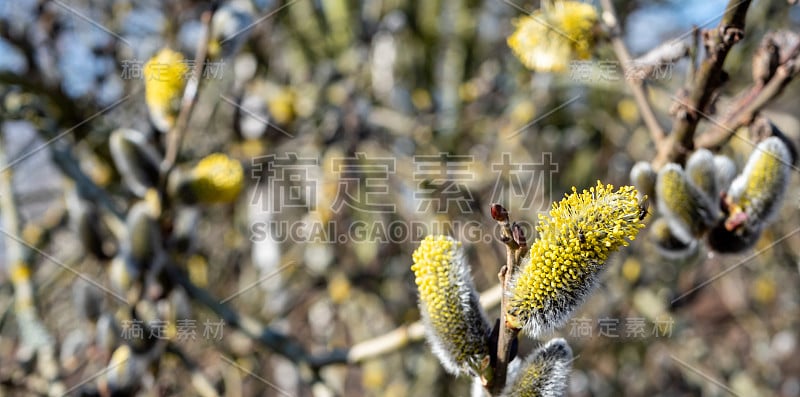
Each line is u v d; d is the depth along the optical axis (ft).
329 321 2.89
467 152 2.44
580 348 2.59
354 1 2.56
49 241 2.13
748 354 3.53
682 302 2.49
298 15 2.54
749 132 1.25
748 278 3.27
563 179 2.53
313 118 2.37
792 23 2.15
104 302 1.56
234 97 2.28
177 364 1.84
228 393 2.28
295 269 2.53
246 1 1.46
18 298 1.68
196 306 2.02
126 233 1.49
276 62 2.78
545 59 1.32
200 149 2.33
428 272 1.04
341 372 2.60
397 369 2.77
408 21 2.56
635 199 0.98
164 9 2.33
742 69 2.25
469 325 1.04
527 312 1.00
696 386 2.90
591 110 2.50
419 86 2.60
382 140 2.54
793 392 3.48
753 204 1.22
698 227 1.23
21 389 1.59
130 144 1.47
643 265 2.43
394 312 2.56
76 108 2.01
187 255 1.58
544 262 0.99
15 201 1.75
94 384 1.43
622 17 2.34
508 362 1.03
